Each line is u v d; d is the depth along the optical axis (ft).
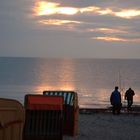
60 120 46.09
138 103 225.15
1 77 528.63
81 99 263.49
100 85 424.46
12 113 34.14
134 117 79.66
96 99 265.75
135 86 420.36
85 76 622.13
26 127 45.62
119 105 84.17
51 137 46.03
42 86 380.78
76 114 55.31
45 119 45.96
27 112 45.65
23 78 515.09
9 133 34.01
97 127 64.18
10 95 276.00
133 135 57.26
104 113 86.63
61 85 403.95
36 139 45.83
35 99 46.11
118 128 63.93
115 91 84.53
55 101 46.19
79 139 52.60
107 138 54.13
